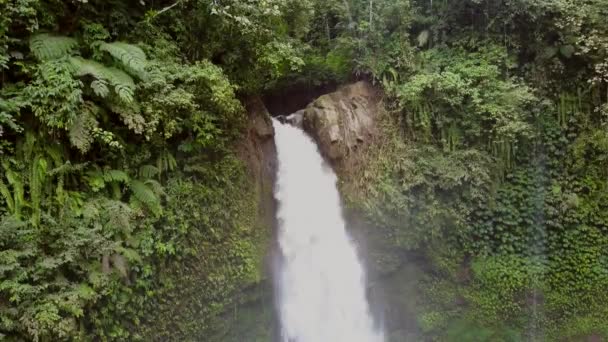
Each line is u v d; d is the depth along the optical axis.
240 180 8.68
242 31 8.07
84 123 6.11
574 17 10.14
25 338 5.49
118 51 6.40
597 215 10.27
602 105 10.13
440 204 10.20
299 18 9.49
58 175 6.14
